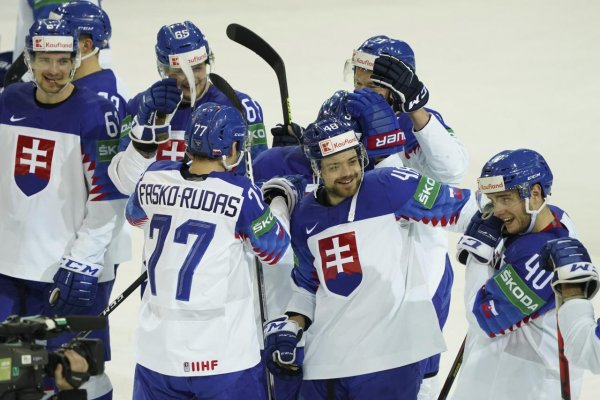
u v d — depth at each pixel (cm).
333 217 1529
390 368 1525
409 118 1869
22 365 1175
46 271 1839
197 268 1501
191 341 1514
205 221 1501
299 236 1559
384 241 1519
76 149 1811
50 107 1811
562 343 1405
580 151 4034
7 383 1168
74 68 1780
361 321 1528
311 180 1777
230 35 1912
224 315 1523
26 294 1881
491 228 1482
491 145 4156
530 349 1499
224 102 1880
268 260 1543
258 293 1708
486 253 1475
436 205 1520
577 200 3409
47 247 1836
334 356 1541
